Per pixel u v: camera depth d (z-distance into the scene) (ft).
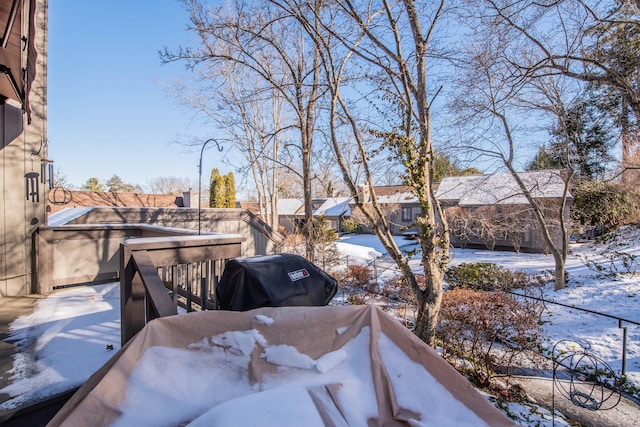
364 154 16.99
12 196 12.64
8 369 6.73
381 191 70.79
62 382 6.21
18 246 12.83
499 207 51.62
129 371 4.40
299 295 8.54
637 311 23.03
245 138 49.16
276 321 5.46
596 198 46.65
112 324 9.60
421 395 5.13
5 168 12.47
